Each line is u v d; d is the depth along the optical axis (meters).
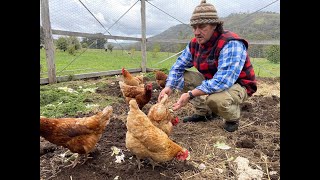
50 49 7.47
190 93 3.62
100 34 9.28
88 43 11.37
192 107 5.13
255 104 5.46
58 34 7.80
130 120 2.87
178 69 4.28
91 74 8.85
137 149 2.90
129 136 2.93
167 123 3.42
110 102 5.64
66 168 3.07
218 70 3.64
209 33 3.62
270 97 6.02
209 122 4.46
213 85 3.58
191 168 3.12
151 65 11.46
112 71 9.67
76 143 2.94
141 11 10.63
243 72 3.92
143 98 4.70
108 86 7.32
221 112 3.82
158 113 3.30
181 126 4.29
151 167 3.11
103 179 2.89
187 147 3.60
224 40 3.66
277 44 9.20
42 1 7.18
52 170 3.02
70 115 4.77
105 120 3.03
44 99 5.54
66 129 2.90
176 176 2.96
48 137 2.92
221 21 3.63
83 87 7.14
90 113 4.91
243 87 3.95
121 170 3.03
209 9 3.49
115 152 3.36
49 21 7.35
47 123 2.87
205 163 3.23
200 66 4.01
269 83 7.80
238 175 2.98
